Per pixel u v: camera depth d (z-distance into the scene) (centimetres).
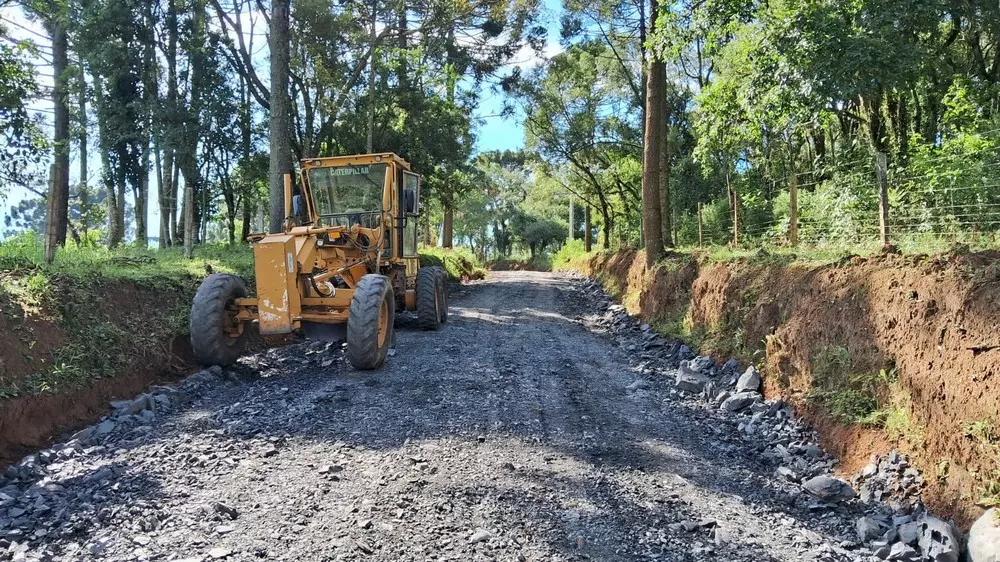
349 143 2270
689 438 668
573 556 407
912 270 639
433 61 2397
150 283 859
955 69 1422
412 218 1222
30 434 568
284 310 785
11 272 713
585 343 1167
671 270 1355
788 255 970
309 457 538
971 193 859
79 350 669
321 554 386
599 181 3553
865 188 1059
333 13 1980
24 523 422
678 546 434
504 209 7088
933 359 561
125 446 564
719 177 2348
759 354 853
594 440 625
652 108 1578
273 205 1516
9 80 1059
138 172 1936
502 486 493
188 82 2002
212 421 625
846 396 647
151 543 394
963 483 486
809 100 1036
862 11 1013
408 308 1155
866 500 532
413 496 466
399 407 678
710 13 1121
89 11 1723
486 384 787
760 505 521
